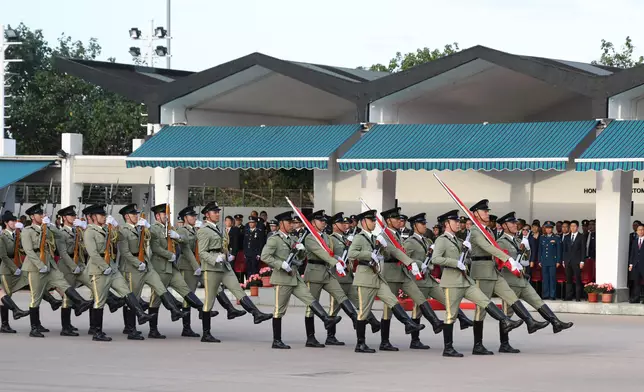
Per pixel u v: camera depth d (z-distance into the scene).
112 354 28.06
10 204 60.06
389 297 28.72
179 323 36.66
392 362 26.55
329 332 30.53
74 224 32.34
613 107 41.62
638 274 41.53
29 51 105.56
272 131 48.28
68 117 96.56
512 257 29.30
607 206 42.06
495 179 54.50
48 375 23.97
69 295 32.31
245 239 49.94
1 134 65.88
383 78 45.84
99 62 52.31
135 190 59.03
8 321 34.50
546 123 42.97
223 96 51.19
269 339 32.03
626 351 29.03
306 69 46.81
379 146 44.84
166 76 54.34
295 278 29.73
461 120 51.72
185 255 32.66
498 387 22.20
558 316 39.62
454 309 27.84
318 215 30.44
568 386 22.39
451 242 28.06
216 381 23.03
